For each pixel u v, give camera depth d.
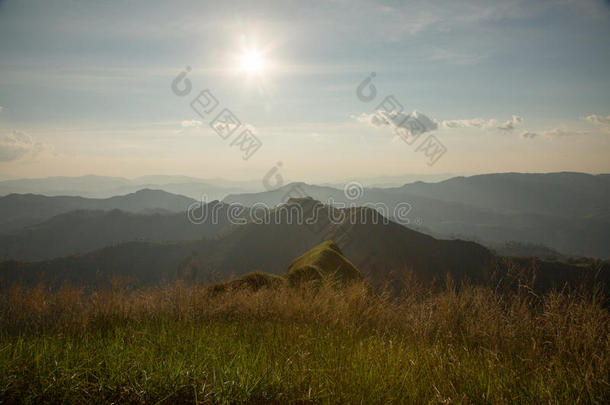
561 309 4.64
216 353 3.49
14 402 2.74
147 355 3.37
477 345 4.58
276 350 3.83
